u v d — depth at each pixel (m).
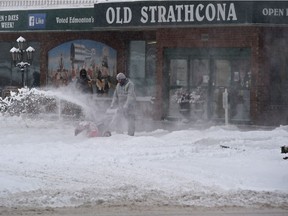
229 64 55.06
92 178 28.34
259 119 53.47
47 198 24.34
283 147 32.47
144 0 54.44
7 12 62.69
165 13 53.88
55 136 43.84
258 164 31.61
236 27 54.03
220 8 52.28
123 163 32.03
